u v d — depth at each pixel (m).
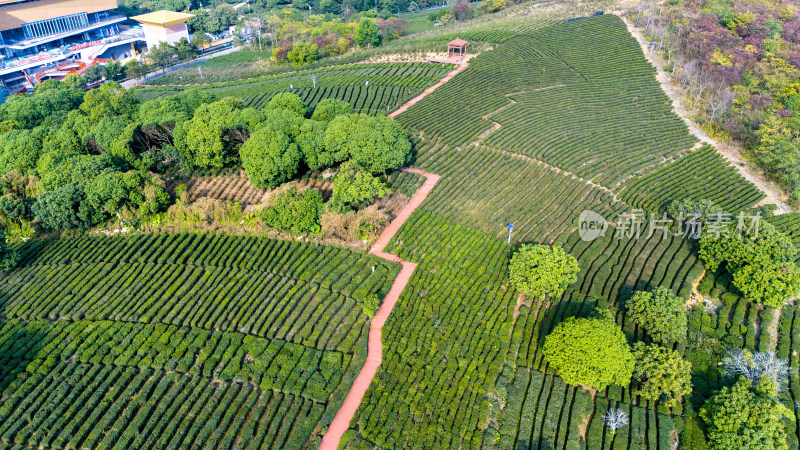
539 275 47.53
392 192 63.72
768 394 40.19
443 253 54.56
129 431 37.84
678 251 57.72
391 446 37.41
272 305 48.16
